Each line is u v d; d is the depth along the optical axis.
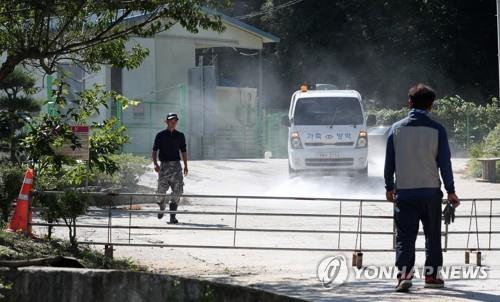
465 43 87.50
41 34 19.34
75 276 14.01
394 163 15.98
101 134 22.00
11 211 22.41
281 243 23.23
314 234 25.14
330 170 41.50
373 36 88.94
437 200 15.78
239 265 19.88
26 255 16.72
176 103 64.00
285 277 18.00
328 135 41.56
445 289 16.16
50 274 14.04
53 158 21.17
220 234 25.06
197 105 64.62
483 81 89.38
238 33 67.31
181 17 19.11
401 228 15.90
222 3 19.50
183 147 28.31
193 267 19.50
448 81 88.12
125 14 19.33
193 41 64.94
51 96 22.22
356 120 42.03
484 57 88.62
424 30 87.75
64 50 19.55
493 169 45.00
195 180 43.88
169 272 18.69
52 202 19.19
